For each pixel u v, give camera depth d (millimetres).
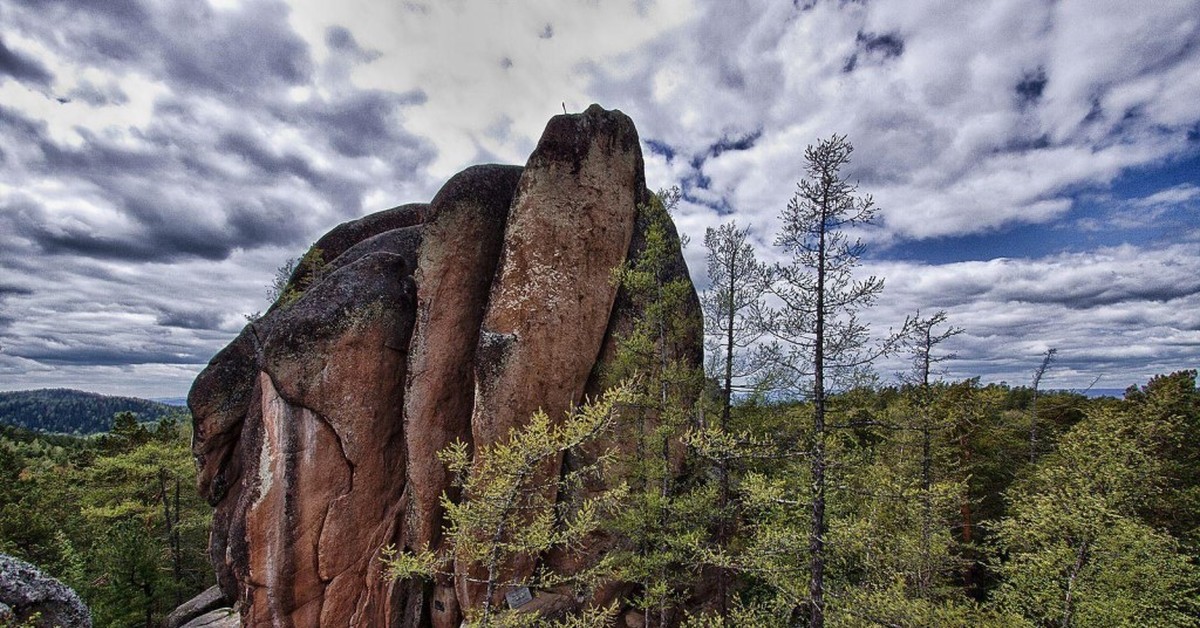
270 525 19875
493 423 20297
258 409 20750
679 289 19078
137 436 49656
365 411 20953
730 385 19906
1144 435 25844
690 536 17609
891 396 31156
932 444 27750
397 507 21594
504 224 23203
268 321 25734
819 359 15547
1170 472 26781
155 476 36781
